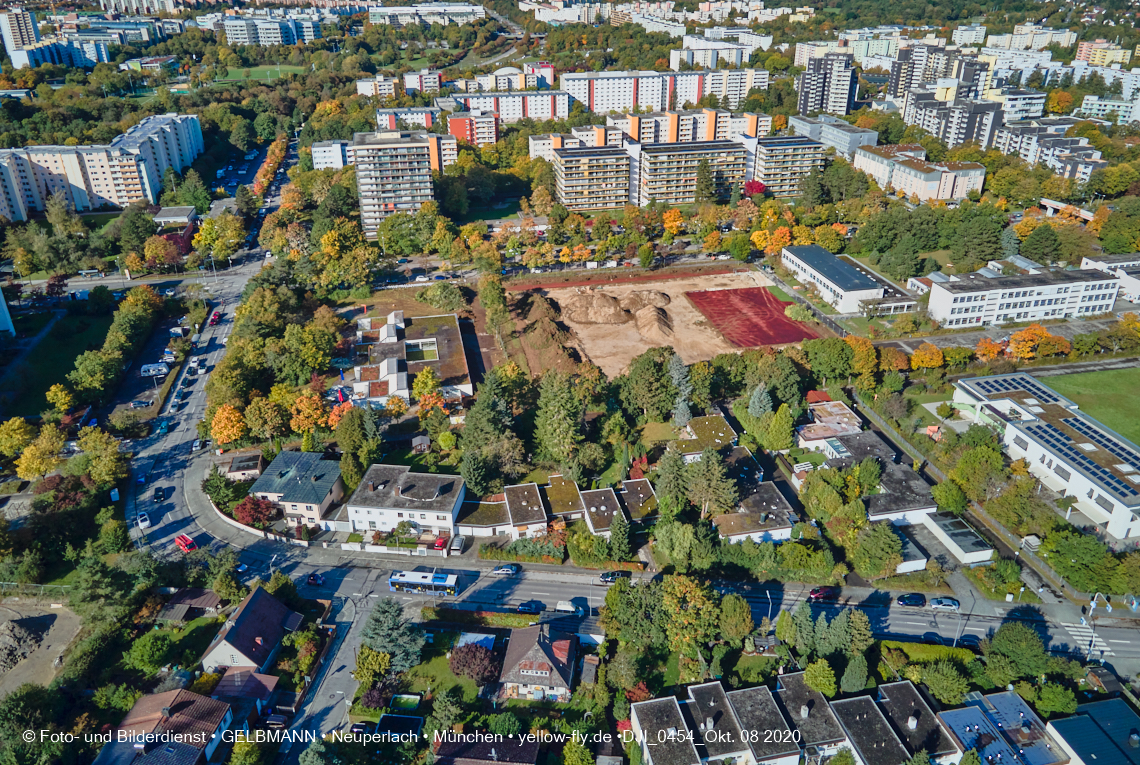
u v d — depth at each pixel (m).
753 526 184.38
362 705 144.25
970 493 196.88
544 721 140.12
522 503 193.75
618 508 191.25
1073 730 135.00
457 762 131.25
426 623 164.38
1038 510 184.00
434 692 148.25
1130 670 152.38
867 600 170.12
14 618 166.50
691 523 188.50
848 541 179.62
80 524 187.88
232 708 141.50
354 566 181.75
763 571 177.00
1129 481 188.50
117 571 164.88
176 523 195.62
